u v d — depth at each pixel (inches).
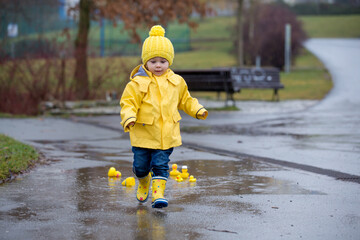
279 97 1009.5
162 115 211.6
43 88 733.9
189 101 223.9
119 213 203.3
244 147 398.3
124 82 787.4
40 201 222.4
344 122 585.6
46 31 1461.6
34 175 280.7
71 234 174.9
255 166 313.1
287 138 453.4
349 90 1101.7
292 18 1774.1
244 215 199.8
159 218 195.8
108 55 866.1
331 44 2365.9
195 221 191.3
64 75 756.6
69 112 706.8
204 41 2546.8
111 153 366.9
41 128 537.3
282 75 1486.2
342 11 3604.8
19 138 450.0
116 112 705.6
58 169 300.0
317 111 735.7
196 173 290.5
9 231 177.8
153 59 215.6
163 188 211.3
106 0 937.5
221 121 615.5
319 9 3617.1
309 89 1141.7
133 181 258.4
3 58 727.7
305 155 354.9
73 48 828.0
